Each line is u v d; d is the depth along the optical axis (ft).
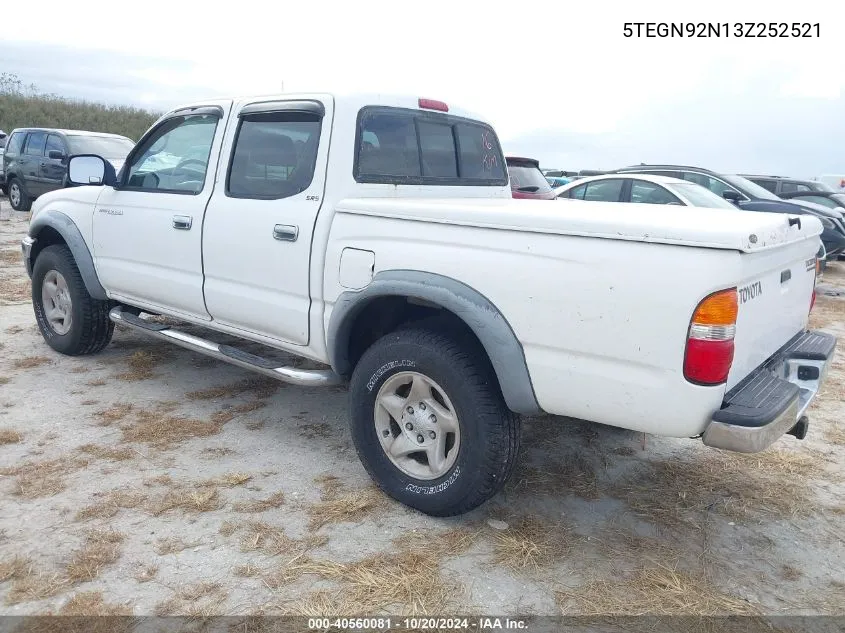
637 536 10.38
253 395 15.35
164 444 12.66
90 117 117.29
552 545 9.98
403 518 10.46
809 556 10.13
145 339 19.16
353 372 11.40
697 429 8.21
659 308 8.07
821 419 15.60
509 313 9.18
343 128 11.25
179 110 14.17
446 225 9.78
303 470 11.94
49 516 10.04
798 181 51.24
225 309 12.93
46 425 13.21
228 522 10.14
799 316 11.16
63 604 8.22
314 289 11.29
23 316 21.34
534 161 29.84
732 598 9.01
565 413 9.12
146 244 14.26
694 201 28.35
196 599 8.41
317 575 8.98
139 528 9.86
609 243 8.42
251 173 12.48
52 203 16.96
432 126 12.98
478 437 9.59
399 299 10.75
